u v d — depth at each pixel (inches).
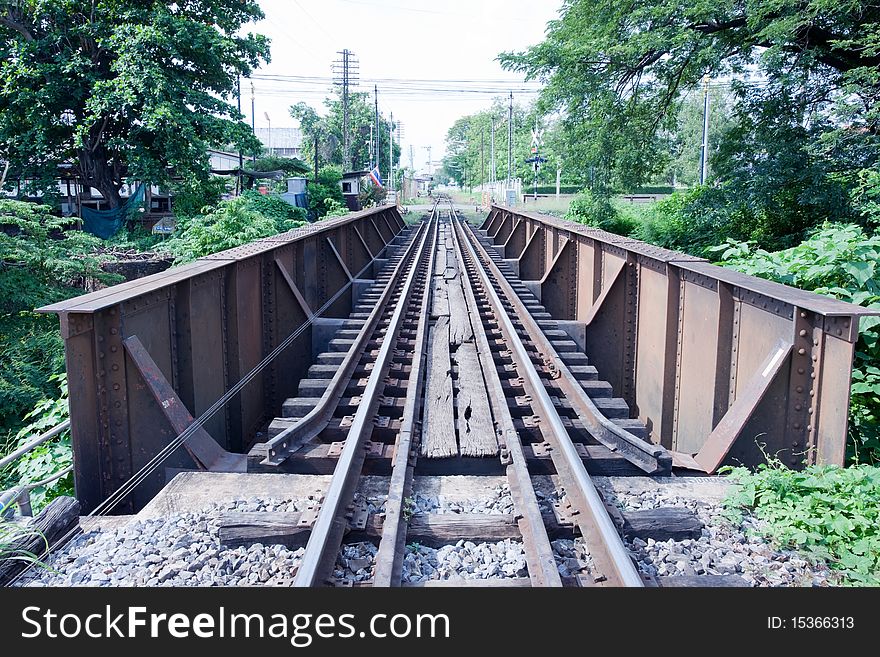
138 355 185.3
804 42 572.1
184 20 1003.3
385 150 4104.3
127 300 182.7
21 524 148.5
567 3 812.0
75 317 174.9
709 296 231.1
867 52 512.4
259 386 303.9
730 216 610.5
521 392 257.9
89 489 183.0
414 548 151.1
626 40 705.0
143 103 991.0
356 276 601.6
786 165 553.0
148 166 1001.5
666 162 815.1
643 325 305.3
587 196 938.1
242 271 276.1
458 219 1711.4
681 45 650.2
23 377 413.1
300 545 151.9
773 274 288.8
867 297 255.1
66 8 980.6
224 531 150.7
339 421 220.1
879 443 229.1
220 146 1117.7
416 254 772.0
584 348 343.9
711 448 196.9
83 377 179.9
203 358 235.1
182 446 192.5
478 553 148.6
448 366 289.7
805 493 168.4
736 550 150.7
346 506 160.7
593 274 386.3
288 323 336.8
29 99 964.6
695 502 170.6
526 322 362.0
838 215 517.7
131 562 143.6
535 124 855.7
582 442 214.7
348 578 138.8
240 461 204.1
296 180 1667.1
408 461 188.4
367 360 303.4
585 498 157.0
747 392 192.5
